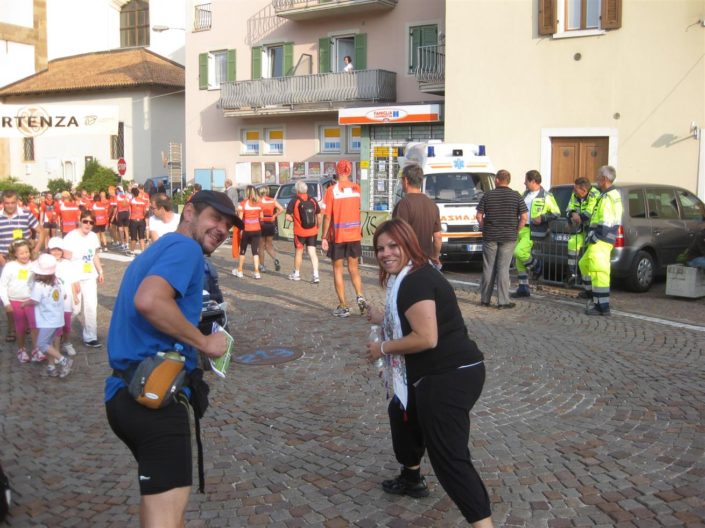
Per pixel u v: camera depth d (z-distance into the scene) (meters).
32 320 8.01
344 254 10.16
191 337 3.19
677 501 4.48
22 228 9.98
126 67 39.78
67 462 5.40
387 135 23.62
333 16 28.52
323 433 5.79
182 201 27.69
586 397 6.51
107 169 36.66
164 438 3.18
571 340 8.66
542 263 12.69
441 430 3.77
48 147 42.12
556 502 4.51
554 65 17.91
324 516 4.42
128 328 3.24
